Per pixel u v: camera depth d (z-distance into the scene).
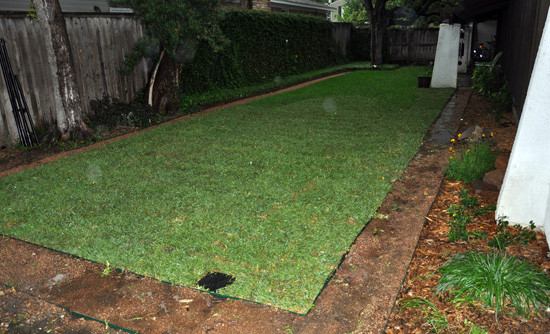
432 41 22.91
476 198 4.49
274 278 3.08
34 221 4.14
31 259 3.51
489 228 3.89
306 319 2.70
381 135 7.11
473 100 10.97
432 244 3.64
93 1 11.16
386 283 3.06
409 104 10.15
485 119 8.57
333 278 3.12
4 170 6.05
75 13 8.11
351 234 3.70
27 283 3.20
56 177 5.38
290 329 2.61
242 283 3.03
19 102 7.05
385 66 21.50
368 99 10.96
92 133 7.69
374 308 2.79
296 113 9.23
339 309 2.79
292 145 6.59
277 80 16.14
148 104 9.41
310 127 7.83
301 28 18.12
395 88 13.15
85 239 3.75
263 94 13.20
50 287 3.13
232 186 4.89
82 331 2.68
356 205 4.30
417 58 23.44
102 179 5.26
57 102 7.25
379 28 22.09
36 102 7.58
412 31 23.11
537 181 3.71
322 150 6.27
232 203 4.39
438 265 3.29
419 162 5.80
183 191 4.78
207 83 12.20
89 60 8.59
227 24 12.91
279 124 8.14
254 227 3.85
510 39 11.59
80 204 4.50
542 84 3.53
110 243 3.65
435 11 26.52
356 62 24.22
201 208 4.29
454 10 17.80
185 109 9.85
